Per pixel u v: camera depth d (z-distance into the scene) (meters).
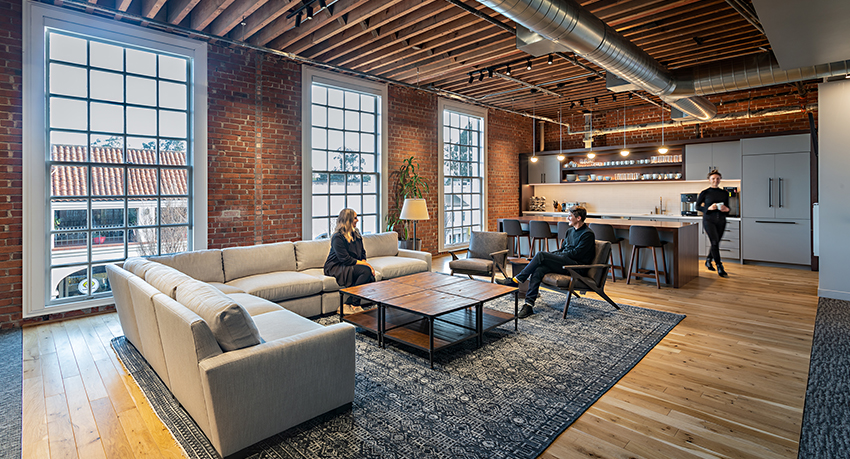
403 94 7.56
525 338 3.70
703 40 5.21
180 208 5.16
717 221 6.49
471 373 2.99
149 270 3.10
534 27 3.38
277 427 2.16
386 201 7.31
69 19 4.30
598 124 10.05
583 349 3.43
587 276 4.56
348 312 4.54
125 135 4.77
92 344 3.64
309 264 4.99
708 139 7.93
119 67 4.72
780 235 7.15
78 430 2.32
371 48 5.62
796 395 2.64
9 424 2.38
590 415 2.43
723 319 4.24
